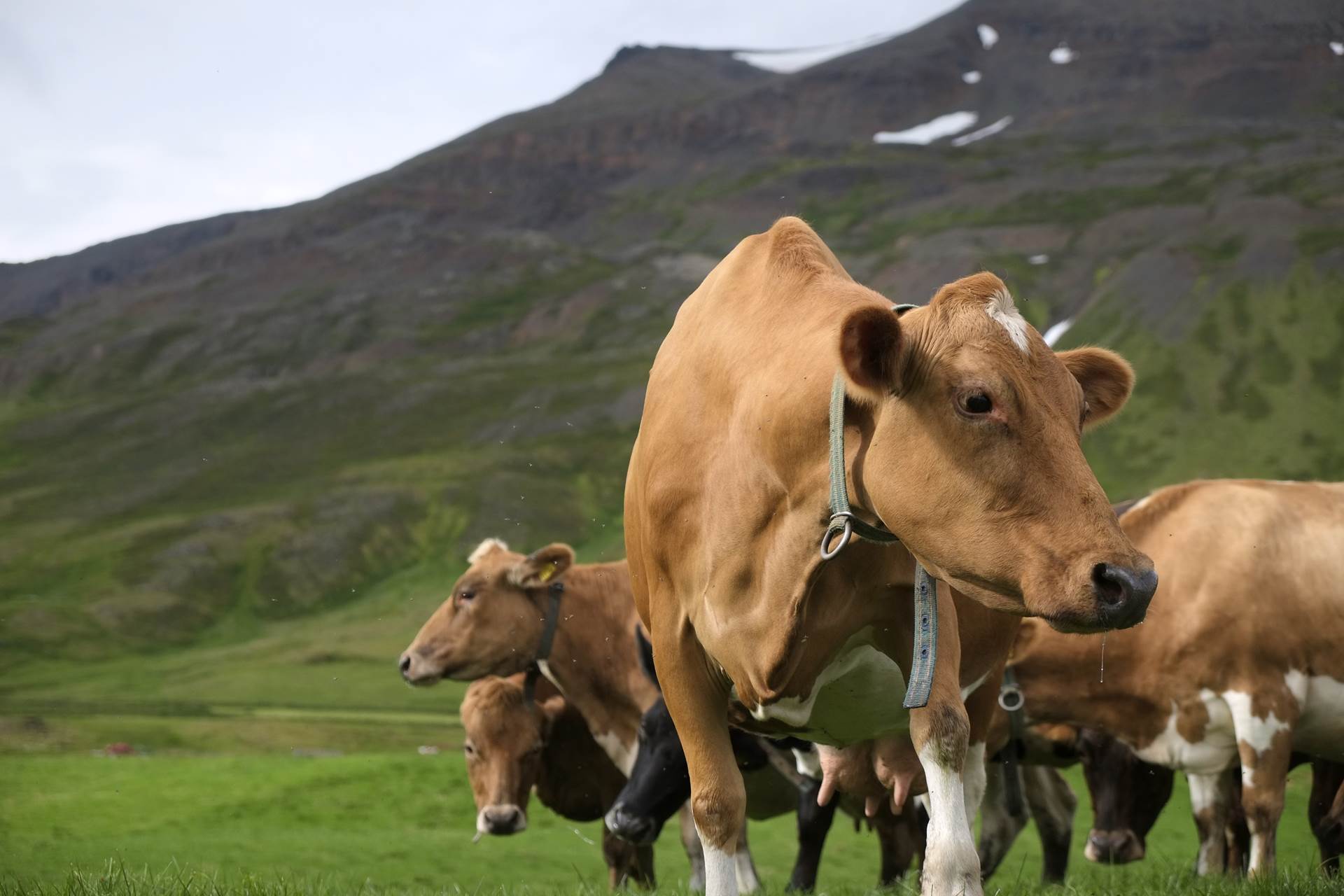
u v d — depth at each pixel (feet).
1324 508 35.78
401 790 80.79
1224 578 35.37
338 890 30.60
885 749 21.35
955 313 15.79
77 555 546.67
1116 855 38.42
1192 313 647.97
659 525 19.69
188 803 80.12
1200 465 506.48
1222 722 35.58
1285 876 25.18
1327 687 35.04
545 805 46.39
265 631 475.72
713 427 19.17
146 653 443.73
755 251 20.62
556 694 47.09
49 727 249.55
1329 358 583.17
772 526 17.99
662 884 44.45
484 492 577.84
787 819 70.44
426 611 468.75
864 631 18.40
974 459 15.28
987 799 41.19
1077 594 14.48
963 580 15.57
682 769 34.81
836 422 16.76
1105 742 38.70
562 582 42.86
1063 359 17.48
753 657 18.40
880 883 37.45
